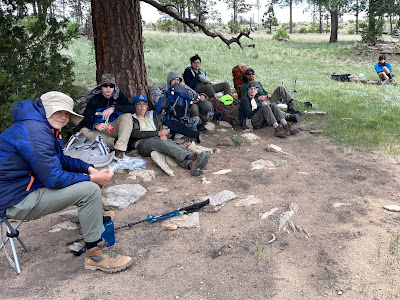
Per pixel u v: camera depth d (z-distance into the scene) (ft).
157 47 82.07
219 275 9.71
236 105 25.90
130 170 16.83
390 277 9.36
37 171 8.40
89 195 9.29
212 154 20.03
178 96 20.56
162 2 26.25
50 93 8.92
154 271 9.93
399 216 12.82
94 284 9.34
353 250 10.70
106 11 20.15
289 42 117.80
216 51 83.71
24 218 8.97
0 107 15.93
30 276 9.70
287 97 27.66
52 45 18.83
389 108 29.96
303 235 11.68
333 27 114.32
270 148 20.51
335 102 32.71
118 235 11.80
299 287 9.12
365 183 15.99
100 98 17.81
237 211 13.41
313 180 16.31
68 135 19.56
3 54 16.92
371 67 66.90
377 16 95.71
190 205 13.64
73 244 11.16
